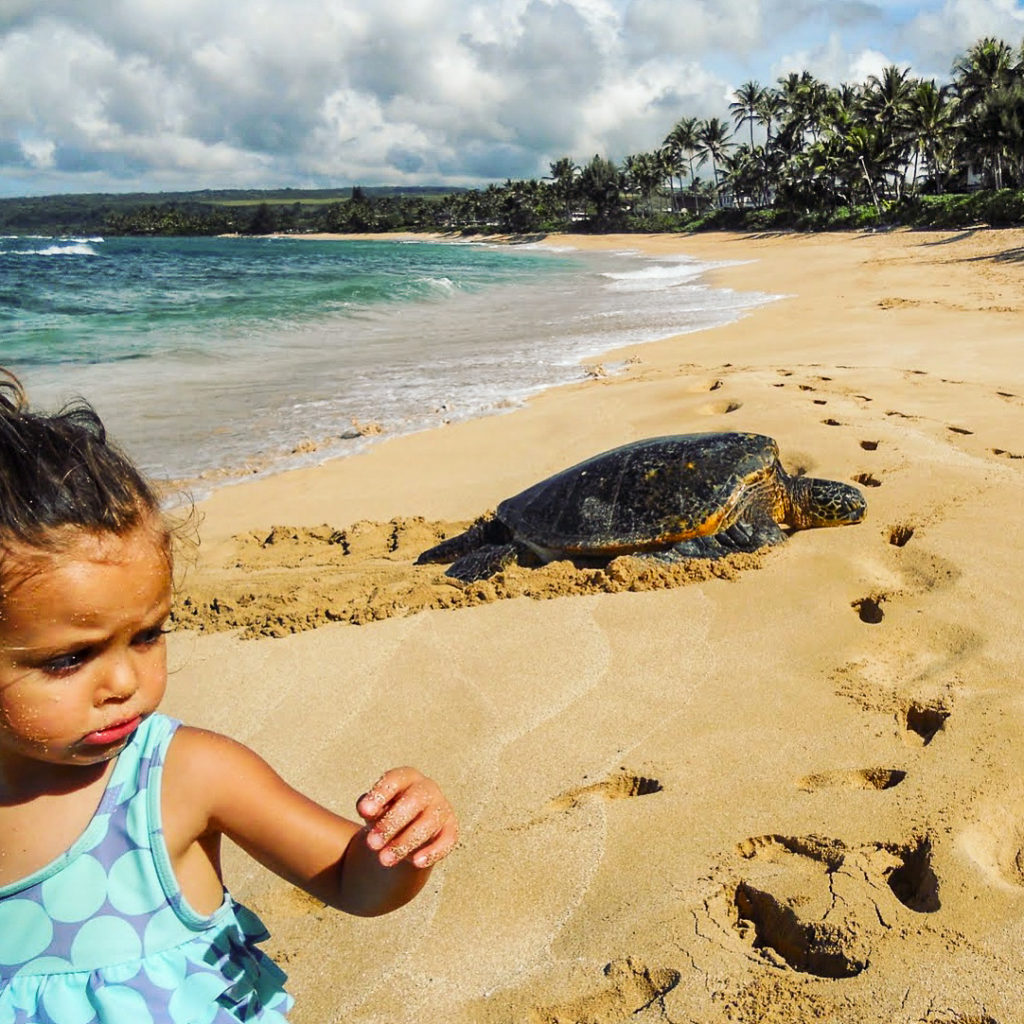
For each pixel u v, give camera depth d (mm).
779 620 5152
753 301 23062
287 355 15789
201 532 7555
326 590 6184
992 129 52281
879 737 3936
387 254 73812
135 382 13195
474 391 12508
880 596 5406
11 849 1359
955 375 11359
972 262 29281
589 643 5039
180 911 1409
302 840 1441
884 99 68438
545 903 3180
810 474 7715
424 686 4719
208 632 5582
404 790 1387
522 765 3982
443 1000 2832
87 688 1231
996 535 5953
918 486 7023
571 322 20094
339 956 3043
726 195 97188
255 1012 1505
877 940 2801
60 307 23172
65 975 1354
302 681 4871
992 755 3654
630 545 6258
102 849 1378
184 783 1432
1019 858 3201
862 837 3287
